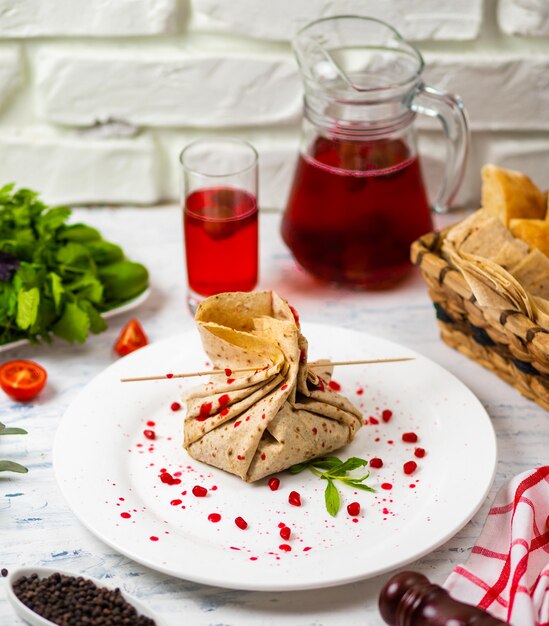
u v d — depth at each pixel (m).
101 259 1.07
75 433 0.92
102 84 1.14
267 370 0.88
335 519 0.86
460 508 0.85
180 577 0.81
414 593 0.77
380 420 0.95
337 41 1.08
